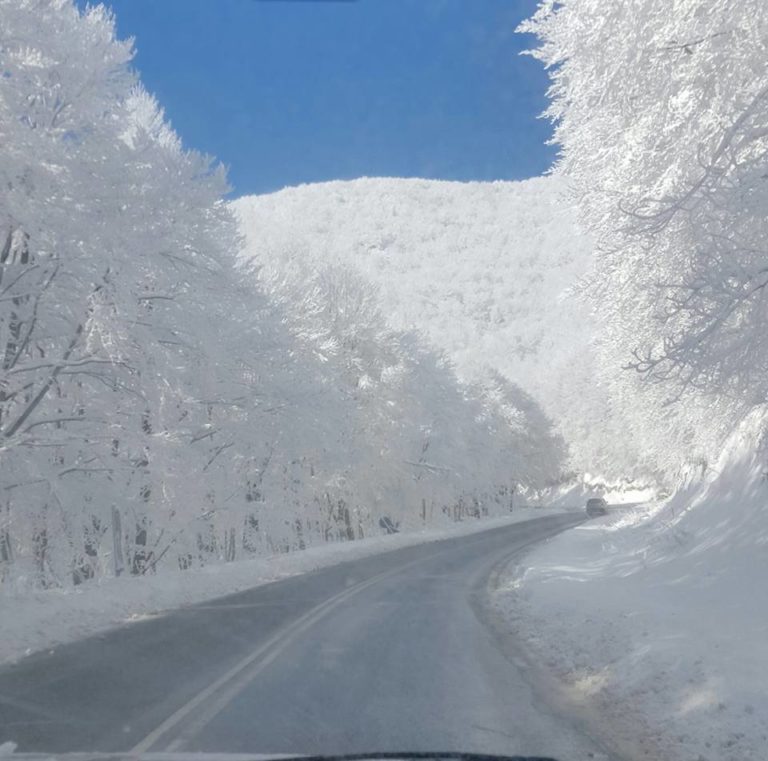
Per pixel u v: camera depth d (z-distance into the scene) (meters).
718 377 9.97
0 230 16.58
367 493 49.97
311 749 6.85
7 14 16.34
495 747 6.99
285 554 32.72
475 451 69.94
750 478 18.89
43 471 18.00
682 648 9.94
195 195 18.84
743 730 6.96
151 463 19.86
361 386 45.84
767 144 10.88
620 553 25.58
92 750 6.81
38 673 10.27
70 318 17.23
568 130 14.68
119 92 18.44
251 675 10.08
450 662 11.02
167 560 29.70
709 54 10.62
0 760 6.48
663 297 11.85
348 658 11.27
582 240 16.23
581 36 11.76
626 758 6.77
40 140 16.12
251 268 26.19
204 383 21.80
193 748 6.87
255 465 29.31
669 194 11.28
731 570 15.21
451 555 35.62
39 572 20.42
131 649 12.16
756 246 10.08
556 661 11.31
